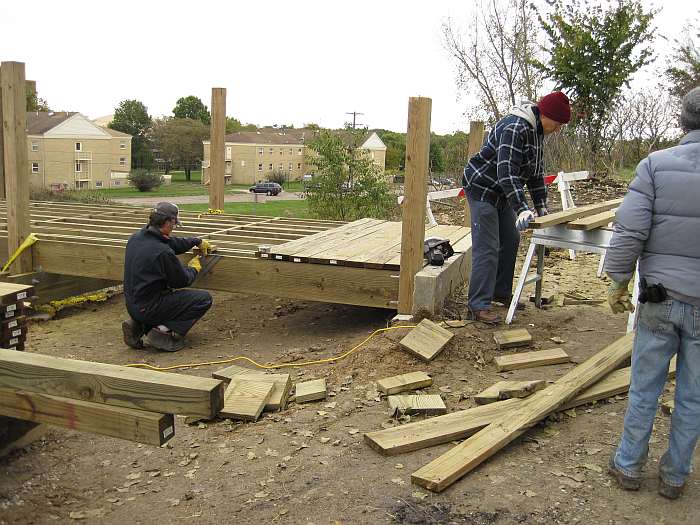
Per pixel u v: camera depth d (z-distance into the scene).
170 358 5.94
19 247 7.26
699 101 2.69
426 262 6.10
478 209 4.95
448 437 3.52
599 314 5.66
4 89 6.93
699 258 2.68
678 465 2.86
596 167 15.35
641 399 2.91
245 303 7.91
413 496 3.03
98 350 6.32
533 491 3.02
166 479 3.48
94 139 52.97
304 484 3.25
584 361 4.47
